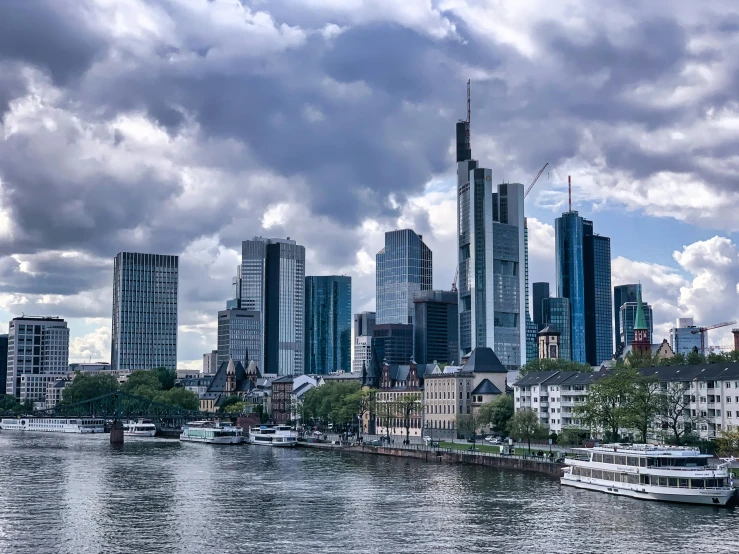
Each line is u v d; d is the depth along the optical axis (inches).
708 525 5546.3
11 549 5059.1
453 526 5600.4
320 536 5349.4
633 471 6658.5
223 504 6520.7
